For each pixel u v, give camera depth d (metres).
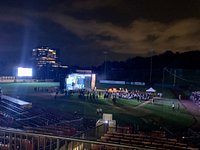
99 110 45.03
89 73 61.16
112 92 63.59
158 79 95.50
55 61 196.88
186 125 40.72
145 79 100.25
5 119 33.62
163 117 45.53
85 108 48.28
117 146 5.72
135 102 57.78
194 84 78.88
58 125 33.31
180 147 23.64
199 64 109.00
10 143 6.90
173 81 87.19
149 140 25.48
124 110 49.56
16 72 79.75
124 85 78.56
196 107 54.38
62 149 12.54
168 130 37.56
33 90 63.41
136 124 40.50
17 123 32.44
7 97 47.22
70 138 6.16
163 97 65.06
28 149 10.81
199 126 40.38
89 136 24.77
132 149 5.60
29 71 81.31
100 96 59.62
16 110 39.97
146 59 117.19
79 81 60.62
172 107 52.31
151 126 39.88
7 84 70.94
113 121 28.94
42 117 38.50
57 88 64.62
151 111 49.84
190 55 112.44
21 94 56.41
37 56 185.38
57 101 51.81
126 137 25.30
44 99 52.91
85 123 36.47
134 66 117.88
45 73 92.50
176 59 114.69
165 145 23.56
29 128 28.69
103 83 81.62
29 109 42.25
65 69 98.00
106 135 25.75
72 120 38.25
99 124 28.59
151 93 62.38
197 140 30.67
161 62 115.62
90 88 61.22
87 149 13.78
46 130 27.39
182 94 68.00
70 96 57.72
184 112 49.91
